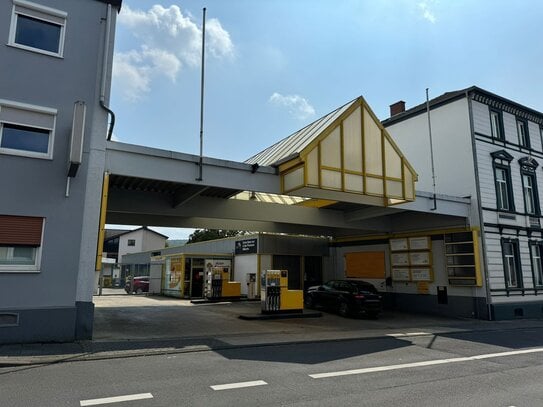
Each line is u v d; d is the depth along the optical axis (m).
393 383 7.27
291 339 11.77
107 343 10.18
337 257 27.83
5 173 10.19
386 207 18.84
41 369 7.71
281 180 14.74
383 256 24.23
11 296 9.87
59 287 10.38
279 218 19.70
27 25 11.16
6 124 10.50
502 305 19.48
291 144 15.76
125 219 18.88
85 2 11.90
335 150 14.37
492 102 22.06
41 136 10.88
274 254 27.55
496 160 21.50
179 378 7.27
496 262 20.03
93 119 11.44
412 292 22.20
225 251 31.98
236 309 20.47
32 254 10.34
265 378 7.40
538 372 8.36
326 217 21.09
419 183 22.98
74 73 11.40
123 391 6.43
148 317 16.50
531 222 22.45
